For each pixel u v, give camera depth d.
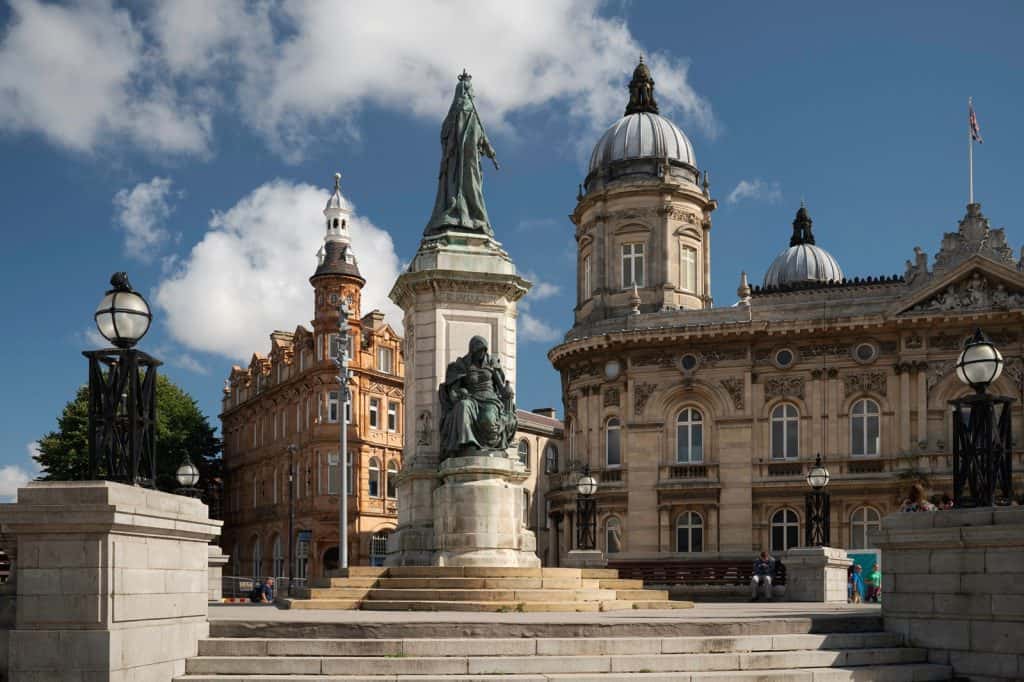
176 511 17.16
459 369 30.94
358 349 76.06
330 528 73.69
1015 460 52.91
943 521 20.28
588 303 63.75
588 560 41.28
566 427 62.78
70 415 77.12
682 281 62.88
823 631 20.28
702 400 58.28
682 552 56.94
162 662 16.41
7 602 15.46
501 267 34.66
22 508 15.20
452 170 36.09
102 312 16.31
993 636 19.45
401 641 17.59
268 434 85.25
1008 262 53.41
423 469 33.06
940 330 54.75
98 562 15.20
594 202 63.62
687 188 62.56
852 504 55.22
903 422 54.81
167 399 87.31
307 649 17.53
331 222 79.12
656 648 18.34
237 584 64.69
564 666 17.39
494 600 25.44
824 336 56.56
